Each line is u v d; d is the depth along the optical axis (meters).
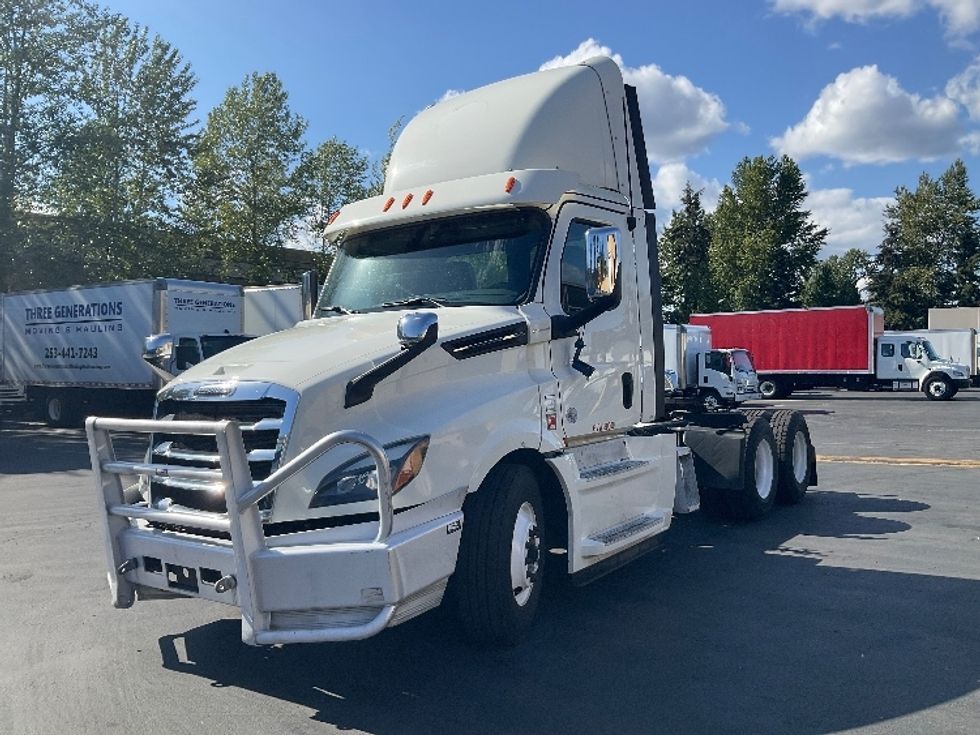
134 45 37.50
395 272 5.99
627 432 6.45
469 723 4.13
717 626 5.61
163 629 5.67
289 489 4.14
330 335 5.12
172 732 4.06
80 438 21.03
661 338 7.04
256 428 4.24
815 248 65.94
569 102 6.30
